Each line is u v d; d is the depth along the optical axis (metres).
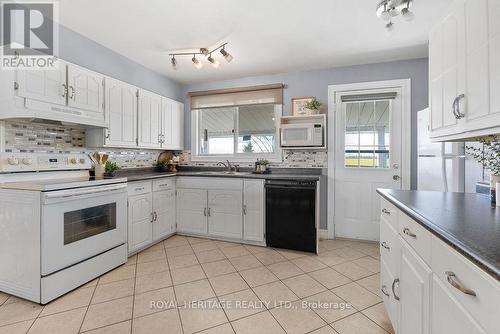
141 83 3.24
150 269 2.40
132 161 3.34
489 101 1.05
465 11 1.22
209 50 2.83
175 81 3.89
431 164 2.39
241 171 3.71
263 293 1.98
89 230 2.16
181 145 3.93
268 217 2.96
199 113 4.06
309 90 3.41
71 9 2.07
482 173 1.91
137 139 3.04
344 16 2.17
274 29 2.39
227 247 3.00
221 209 3.21
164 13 2.13
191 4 2.00
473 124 1.16
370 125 3.20
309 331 1.55
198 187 3.32
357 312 1.74
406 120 3.04
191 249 2.93
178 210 3.43
